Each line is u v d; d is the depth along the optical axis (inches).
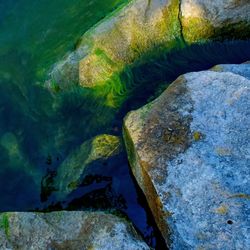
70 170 90.6
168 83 102.3
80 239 73.6
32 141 98.7
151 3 105.6
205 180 73.9
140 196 85.0
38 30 119.0
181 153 77.4
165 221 72.8
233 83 83.7
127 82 103.6
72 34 114.7
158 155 78.2
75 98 102.9
